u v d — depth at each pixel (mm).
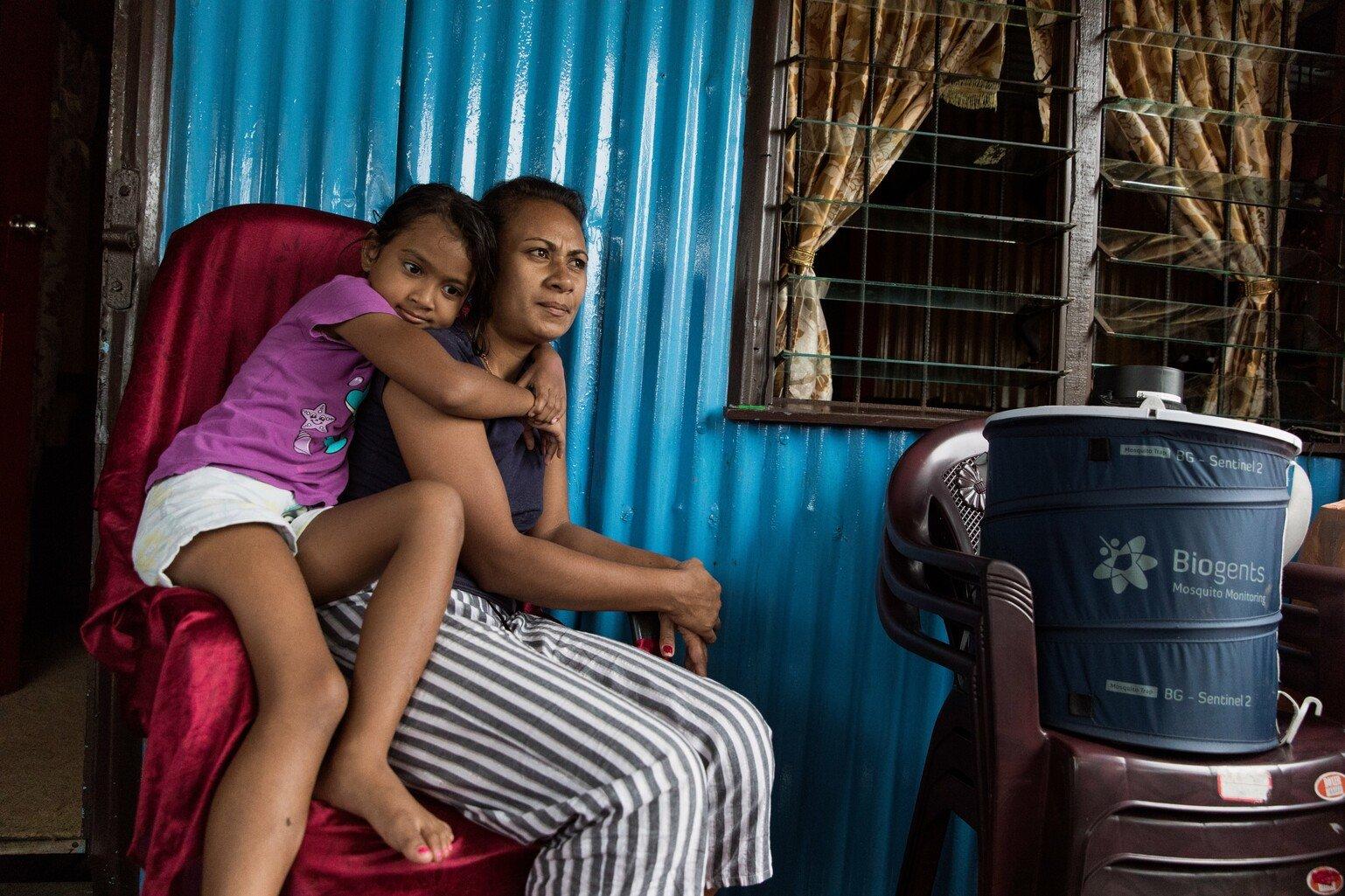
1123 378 1346
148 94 1754
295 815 983
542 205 1501
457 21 1906
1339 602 1435
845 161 2094
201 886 985
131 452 1395
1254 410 2324
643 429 1987
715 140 2016
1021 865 1184
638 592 1443
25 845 1841
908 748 2080
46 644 3223
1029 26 2199
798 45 2082
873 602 2072
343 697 1057
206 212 1794
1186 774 1171
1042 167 2244
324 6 1837
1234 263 2303
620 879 1062
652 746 1105
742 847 1264
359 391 1386
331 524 1219
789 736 2031
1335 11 2500
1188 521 1180
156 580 1193
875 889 2057
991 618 1200
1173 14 2332
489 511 1325
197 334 1473
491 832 1138
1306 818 1228
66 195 3629
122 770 1716
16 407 2689
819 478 2049
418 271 1398
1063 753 1170
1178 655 1184
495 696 1169
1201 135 2297
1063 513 1230
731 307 2029
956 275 3453
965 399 2646
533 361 1538
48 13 2820
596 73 1957
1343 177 2363
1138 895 1165
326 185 1840
